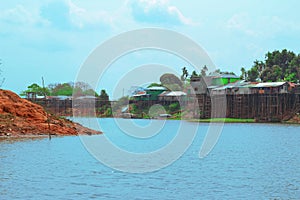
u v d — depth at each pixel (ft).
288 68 433.07
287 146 158.10
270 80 424.46
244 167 101.09
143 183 79.71
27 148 131.95
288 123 318.24
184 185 78.28
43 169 93.09
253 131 247.70
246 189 75.25
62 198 67.31
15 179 81.20
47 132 175.32
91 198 67.72
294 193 72.08
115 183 79.20
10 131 166.50
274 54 464.24
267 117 332.19
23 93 427.33
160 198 68.33
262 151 139.44
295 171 94.94
